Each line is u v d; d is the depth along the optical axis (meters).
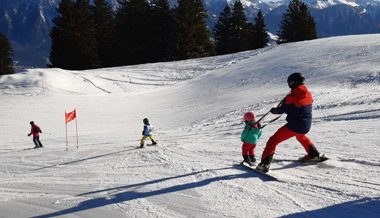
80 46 64.69
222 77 36.25
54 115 26.97
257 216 5.45
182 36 64.88
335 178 6.81
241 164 8.20
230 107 23.55
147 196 6.64
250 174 7.50
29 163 11.95
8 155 14.17
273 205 5.81
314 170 7.41
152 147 12.73
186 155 10.09
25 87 37.56
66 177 8.69
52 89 37.19
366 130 10.68
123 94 35.81
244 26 75.44
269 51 43.62
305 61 33.06
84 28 65.50
